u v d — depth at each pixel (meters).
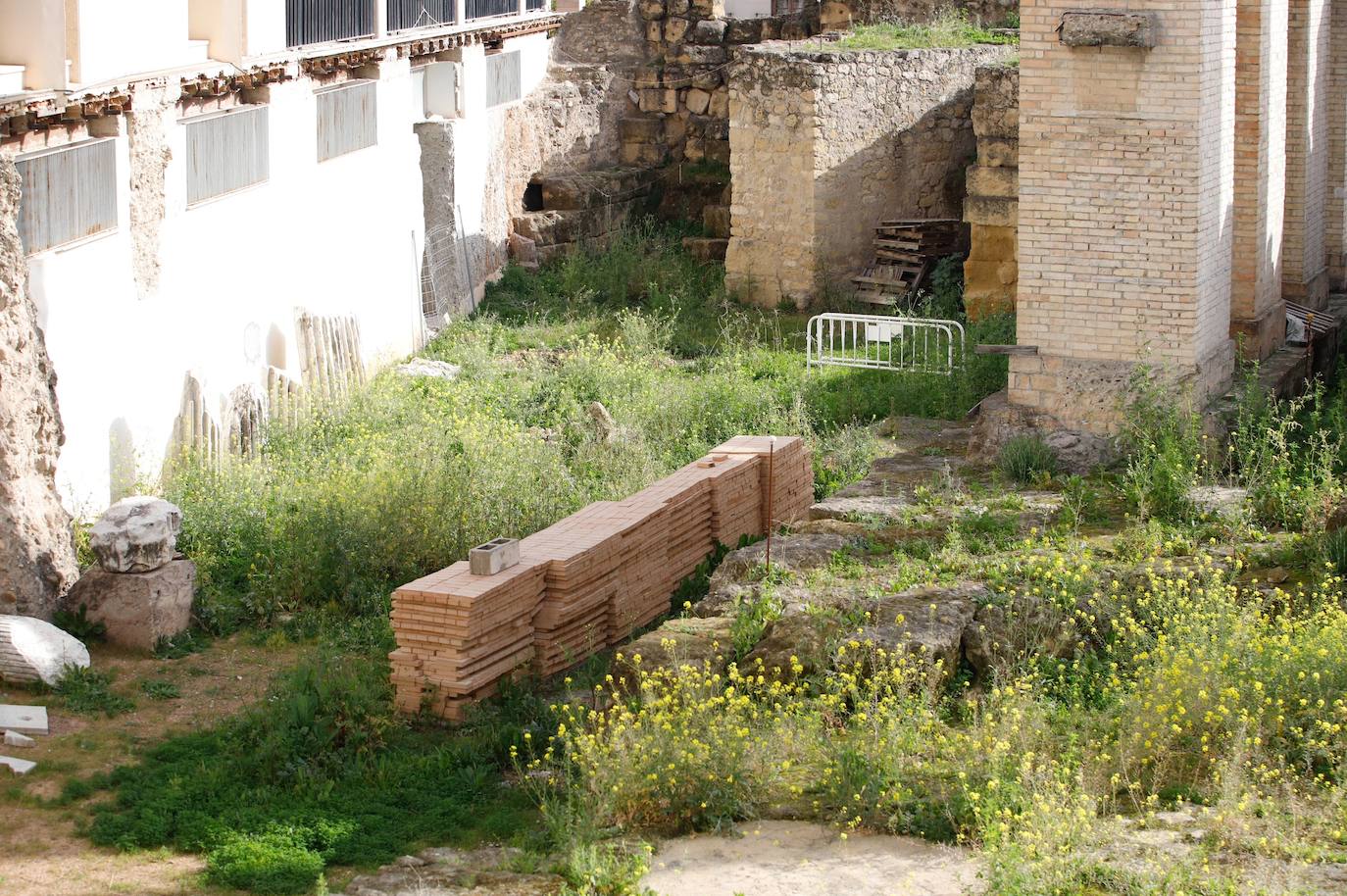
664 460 15.75
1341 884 7.10
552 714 9.63
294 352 17.56
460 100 22.67
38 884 7.81
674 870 7.76
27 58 12.00
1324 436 13.47
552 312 22.88
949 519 12.78
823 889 7.46
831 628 10.20
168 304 14.55
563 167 26.94
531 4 26.97
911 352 19.58
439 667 9.95
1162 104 13.70
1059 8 13.89
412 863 8.07
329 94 18.55
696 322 22.42
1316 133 18.19
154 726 9.94
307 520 12.98
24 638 10.38
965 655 10.20
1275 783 8.23
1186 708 8.78
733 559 12.08
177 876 7.96
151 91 13.97
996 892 7.11
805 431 16.56
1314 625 9.80
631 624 11.49
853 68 22.48
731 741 8.66
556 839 8.11
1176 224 13.86
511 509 13.61
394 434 15.95
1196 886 7.08
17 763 9.11
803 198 22.53
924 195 23.75
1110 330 14.27
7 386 10.94
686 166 27.73
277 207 17.08
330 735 9.42
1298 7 17.41
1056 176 14.19
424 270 22.03
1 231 10.98
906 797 8.20
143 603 11.16
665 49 28.02
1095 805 7.91
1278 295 17.09
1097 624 10.38
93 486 13.14
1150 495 12.85
